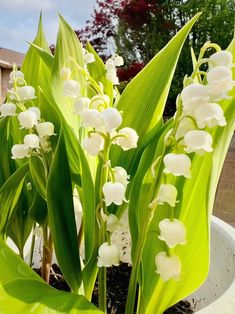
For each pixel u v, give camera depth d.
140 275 0.11
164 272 0.09
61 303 0.09
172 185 0.10
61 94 0.12
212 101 0.08
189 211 0.10
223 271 0.16
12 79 0.13
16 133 0.16
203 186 0.10
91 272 0.11
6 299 0.08
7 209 0.14
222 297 0.11
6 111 0.12
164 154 0.09
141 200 0.11
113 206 0.13
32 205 0.15
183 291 0.10
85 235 0.12
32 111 0.11
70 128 0.12
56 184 0.11
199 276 0.09
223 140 0.09
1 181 0.15
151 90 0.13
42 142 0.12
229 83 0.07
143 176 0.11
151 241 0.11
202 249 0.09
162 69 0.13
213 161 0.09
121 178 0.10
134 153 0.13
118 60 0.16
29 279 0.09
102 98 0.10
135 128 0.13
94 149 0.09
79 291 0.13
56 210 0.11
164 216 0.10
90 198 0.11
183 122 0.08
